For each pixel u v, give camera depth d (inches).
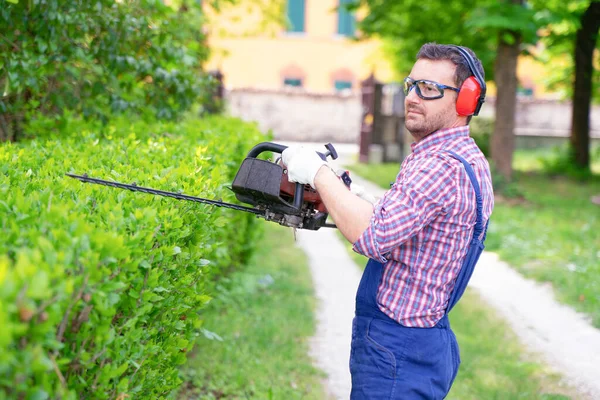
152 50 202.4
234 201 194.2
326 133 1077.8
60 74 182.7
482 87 87.5
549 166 665.0
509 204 459.5
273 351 181.0
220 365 167.2
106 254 65.0
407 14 544.7
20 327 47.0
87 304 64.1
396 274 86.1
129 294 74.9
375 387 86.4
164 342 93.7
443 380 88.4
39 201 77.0
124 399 76.7
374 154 703.7
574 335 208.4
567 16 443.2
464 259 86.7
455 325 210.8
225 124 257.9
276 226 373.1
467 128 88.7
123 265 69.8
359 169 636.1
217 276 219.6
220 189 116.7
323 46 1216.8
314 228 91.4
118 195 90.8
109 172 110.5
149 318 86.7
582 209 451.2
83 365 68.0
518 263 292.5
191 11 276.5
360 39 577.9
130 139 153.9
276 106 1063.6
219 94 518.6
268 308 217.0
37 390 54.1
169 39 215.8
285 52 1211.2
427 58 87.6
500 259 306.0
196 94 222.7
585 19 595.5
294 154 84.5
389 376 85.7
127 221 78.9
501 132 490.9
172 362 98.1
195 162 123.0
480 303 237.5
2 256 53.6
